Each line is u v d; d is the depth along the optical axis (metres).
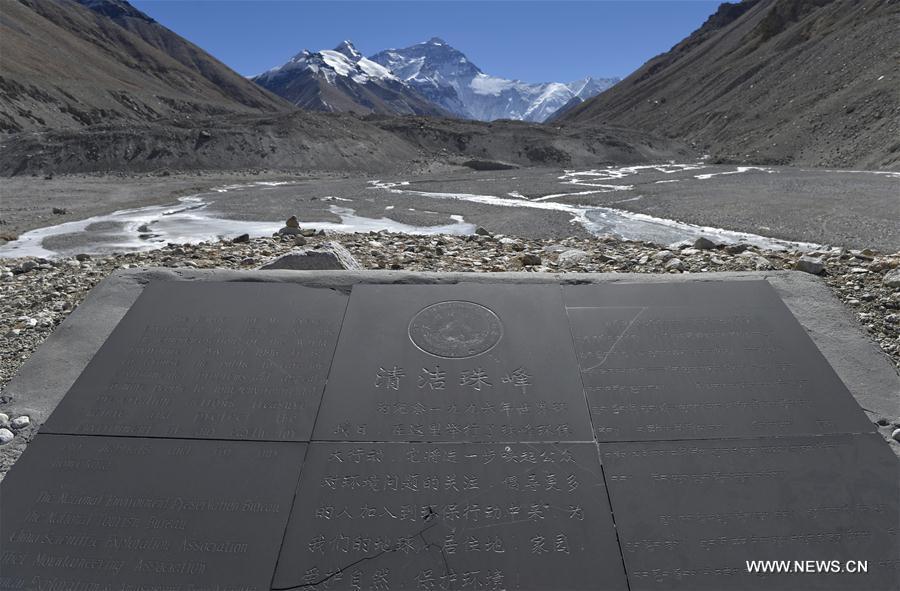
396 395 3.80
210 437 3.57
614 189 29.14
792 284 4.86
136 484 3.31
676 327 4.30
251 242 9.55
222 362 4.09
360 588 2.81
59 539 3.06
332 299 4.65
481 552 2.94
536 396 3.79
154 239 17.19
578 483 3.26
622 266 7.16
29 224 19.83
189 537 3.04
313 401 3.78
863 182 25.44
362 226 19.77
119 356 4.15
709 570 2.87
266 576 2.87
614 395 3.79
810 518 3.07
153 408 3.77
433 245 8.84
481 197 28.11
